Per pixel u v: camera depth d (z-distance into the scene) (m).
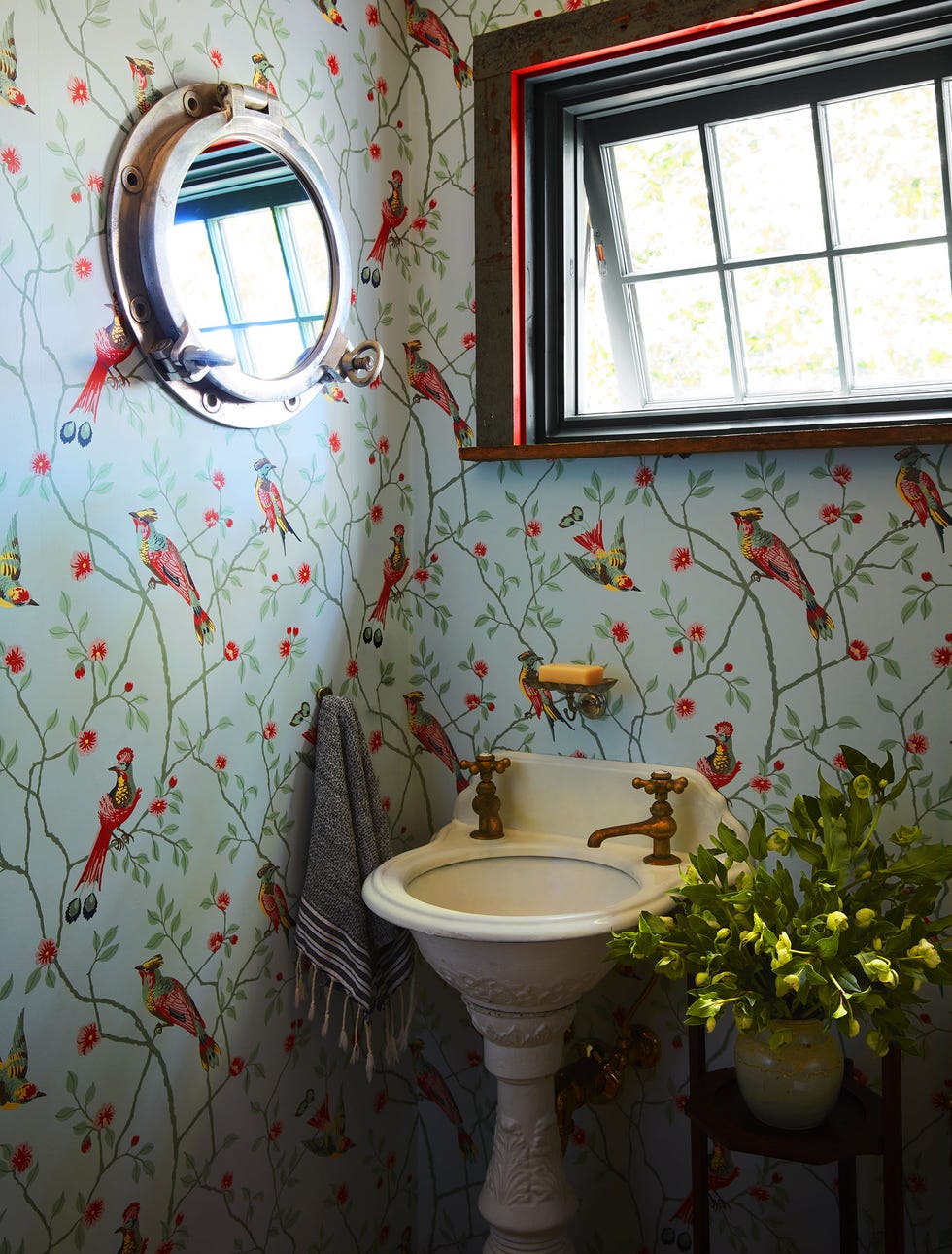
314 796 1.97
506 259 2.09
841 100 1.87
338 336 1.94
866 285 1.94
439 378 2.21
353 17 2.04
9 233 1.40
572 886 2.01
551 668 1.99
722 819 1.95
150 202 1.55
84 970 1.54
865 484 1.83
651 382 2.19
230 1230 1.82
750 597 1.93
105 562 1.56
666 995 2.04
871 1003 1.40
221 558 1.77
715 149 1.99
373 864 1.97
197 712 1.73
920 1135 1.82
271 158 1.78
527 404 2.16
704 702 1.98
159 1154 1.68
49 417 1.46
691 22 1.88
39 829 1.47
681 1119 2.03
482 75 2.10
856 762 1.67
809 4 1.80
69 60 1.47
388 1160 2.23
